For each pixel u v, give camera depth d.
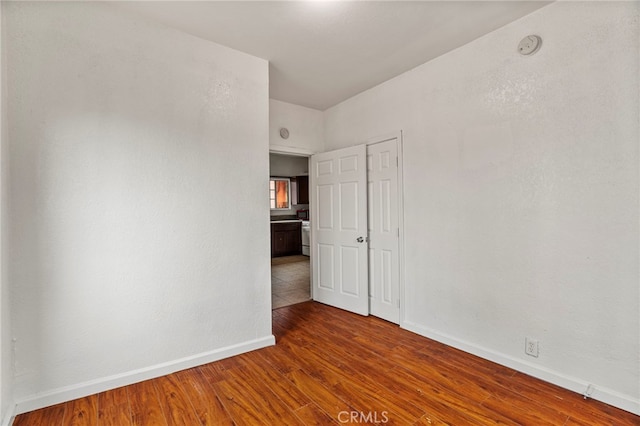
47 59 1.85
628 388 1.78
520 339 2.24
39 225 1.83
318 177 4.01
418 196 2.94
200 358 2.37
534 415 1.76
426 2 2.00
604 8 1.83
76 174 1.93
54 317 1.87
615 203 1.81
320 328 3.11
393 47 2.57
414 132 2.96
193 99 2.36
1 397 1.58
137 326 2.13
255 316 2.66
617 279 1.81
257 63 2.69
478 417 1.76
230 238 2.54
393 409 1.84
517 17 2.19
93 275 1.99
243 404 1.89
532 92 2.15
